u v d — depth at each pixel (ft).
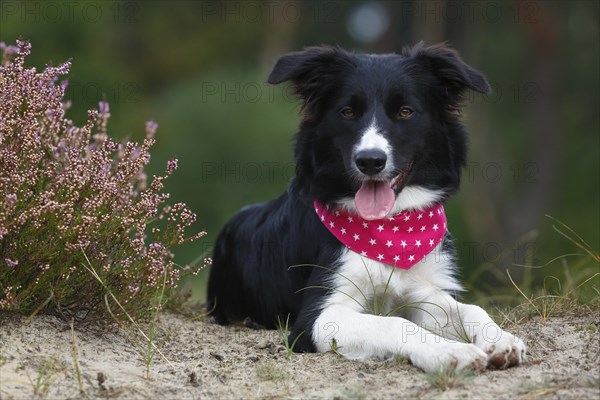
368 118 27.45
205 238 89.66
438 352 22.36
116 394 20.81
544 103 121.70
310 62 28.58
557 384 20.92
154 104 124.88
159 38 145.38
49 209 23.76
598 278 33.71
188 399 20.85
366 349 24.03
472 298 38.45
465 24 123.65
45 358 22.45
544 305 29.45
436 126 28.73
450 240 29.84
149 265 25.90
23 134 24.61
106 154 25.90
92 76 112.78
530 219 118.32
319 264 27.68
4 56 26.86
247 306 32.14
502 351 22.67
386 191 26.94
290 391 21.39
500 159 122.62
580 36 130.72
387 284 26.63
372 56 29.25
